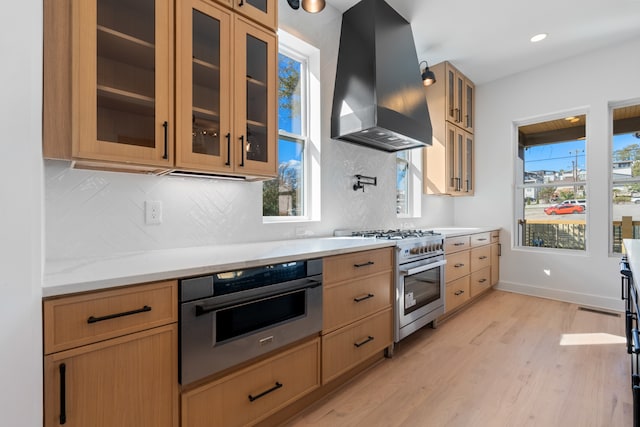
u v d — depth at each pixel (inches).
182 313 45.6
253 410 55.0
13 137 33.7
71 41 44.6
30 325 34.0
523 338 100.8
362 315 77.7
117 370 39.9
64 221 54.6
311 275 64.7
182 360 45.5
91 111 46.0
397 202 143.8
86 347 37.6
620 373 78.7
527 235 155.3
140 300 41.9
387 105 94.3
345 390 72.7
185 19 55.5
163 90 53.2
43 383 34.9
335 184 105.9
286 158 96.8
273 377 58.2
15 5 34.2
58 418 35.6
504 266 158.4
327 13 102.3
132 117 50.8
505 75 154.3
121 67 50.3
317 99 100.3
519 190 157.8
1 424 32.9
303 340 64.5
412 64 109.0
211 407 49.3
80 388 37.2
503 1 98.6
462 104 153.4
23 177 34.1
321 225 100.8
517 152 157.6
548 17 106.7
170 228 67.9
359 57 97.4
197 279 47.2
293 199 98.7
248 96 67.1
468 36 118.7
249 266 53.4
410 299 93.8
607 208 129.6
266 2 68.8
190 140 56.4
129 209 62.1
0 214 32.9
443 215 167.9
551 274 144.4
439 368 82.4
